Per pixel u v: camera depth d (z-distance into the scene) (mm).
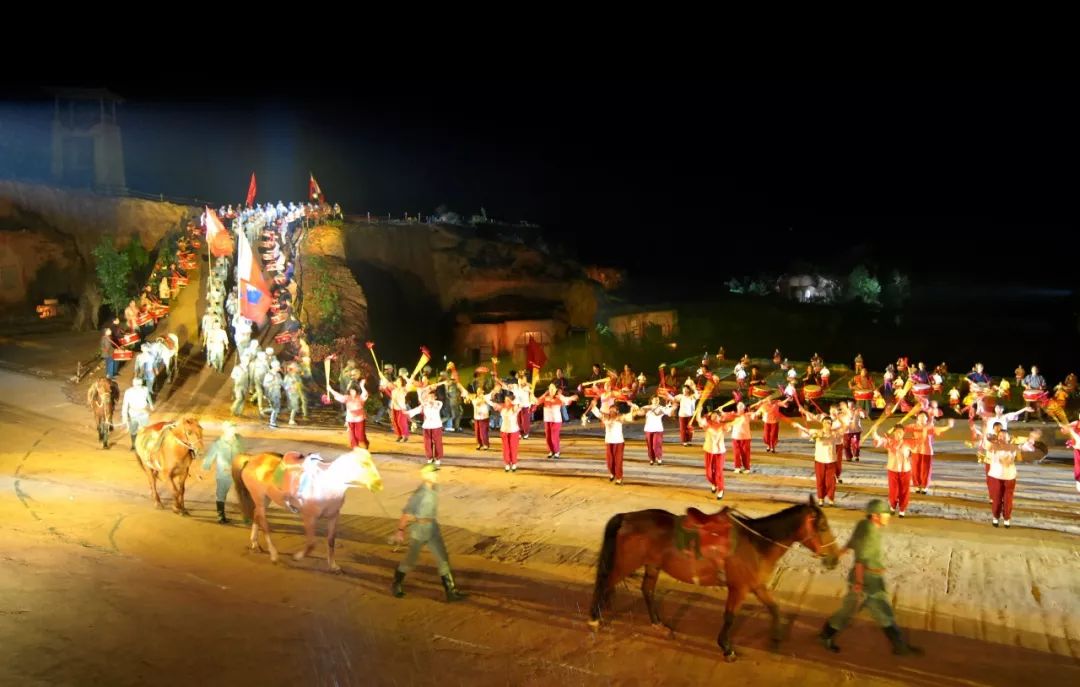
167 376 36062
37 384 34500
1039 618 13359
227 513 18719
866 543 11961
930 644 12359
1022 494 22078
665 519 12461
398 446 27688
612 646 12164
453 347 59594
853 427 26531
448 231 66125
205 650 11727
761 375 46625
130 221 55906
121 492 20422
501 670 11375
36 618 12500
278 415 32312
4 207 50562
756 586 11961
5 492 19906
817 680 11180
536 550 16500
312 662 11477
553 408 26094
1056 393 34594
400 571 13852
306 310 44562
